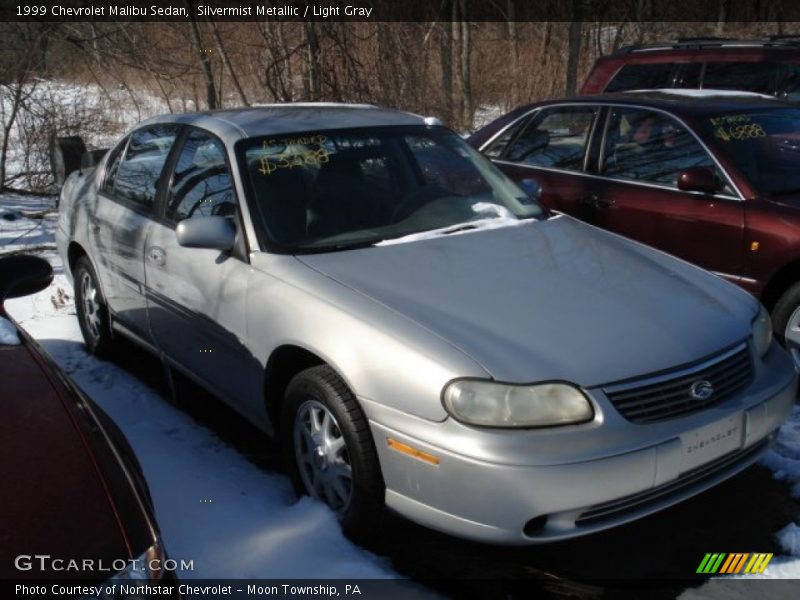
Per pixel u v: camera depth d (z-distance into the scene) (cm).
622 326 321
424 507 300
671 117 564
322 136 436
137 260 459
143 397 476
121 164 513
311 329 335
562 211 605
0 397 253
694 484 315
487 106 1675
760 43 855
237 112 470
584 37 1752
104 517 214
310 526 333
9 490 216
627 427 293
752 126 553
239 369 387
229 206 401
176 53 1198
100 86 1084
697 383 310
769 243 488
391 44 1255
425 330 311
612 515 298
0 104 1030
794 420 432
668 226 540
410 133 461
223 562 311
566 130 626
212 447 413
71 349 559
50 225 881
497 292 341
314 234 389
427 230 407
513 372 292
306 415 348
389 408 304
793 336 481
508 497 282
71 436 239
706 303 351
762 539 341
